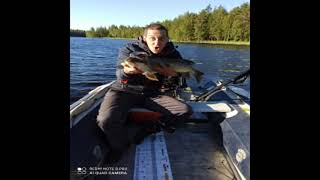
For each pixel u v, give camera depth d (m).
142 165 2.71
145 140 3.15
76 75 9.86
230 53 11.12
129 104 3.03
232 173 2.70
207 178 2.62
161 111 3.14
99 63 12.66
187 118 3.13
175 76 3.24
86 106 3.13
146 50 3.10
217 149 3.09
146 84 3.10
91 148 2.62
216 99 3.84
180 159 2.89
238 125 3.00
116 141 2.80
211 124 3.57
